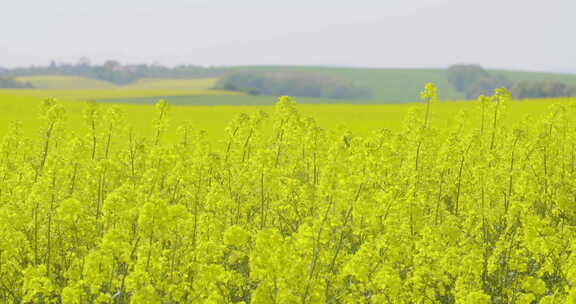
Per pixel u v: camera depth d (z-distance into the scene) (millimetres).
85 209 11742
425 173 15891
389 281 8836
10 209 11242
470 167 15586
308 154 15445
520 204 10969
